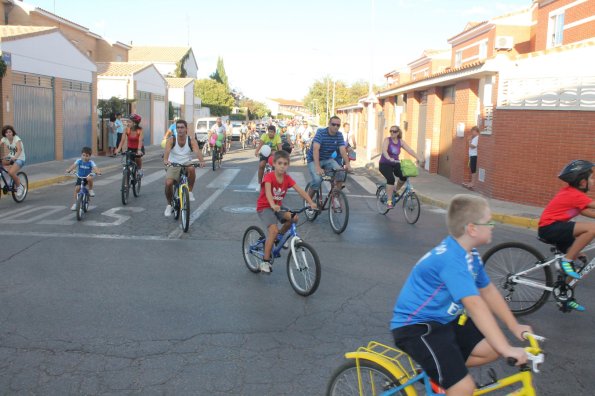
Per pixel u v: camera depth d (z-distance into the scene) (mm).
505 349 2850
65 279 6750
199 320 5516
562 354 4926
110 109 27688
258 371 4430
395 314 3238
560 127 12633
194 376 4324
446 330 3094
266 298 6258
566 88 12594
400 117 28562
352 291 6586
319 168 10258
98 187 14914
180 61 62156
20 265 7312
